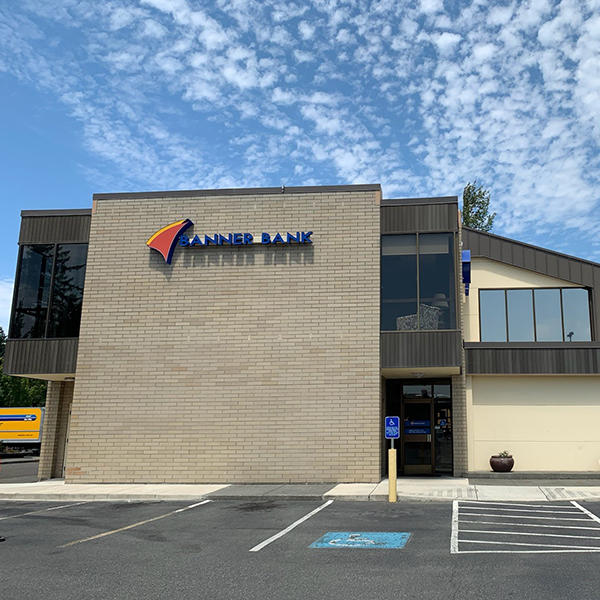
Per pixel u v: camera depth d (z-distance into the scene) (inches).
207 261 720.3
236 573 301.4
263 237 710.5
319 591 267.3
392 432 553.0
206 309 709.3
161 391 698.2
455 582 277.9
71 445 699.4
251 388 685.9
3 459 1414.9
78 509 538.9
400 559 324.8
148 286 722.8
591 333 784.9
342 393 672.4
